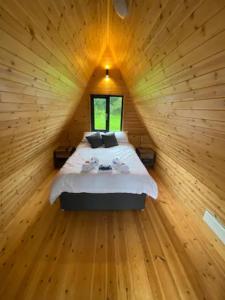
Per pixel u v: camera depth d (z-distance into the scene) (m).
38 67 1.44
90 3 1.43
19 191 2.55
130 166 2.66
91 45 2.32
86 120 4.36
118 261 1.73
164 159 3.66
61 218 2.35
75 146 4.53
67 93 2.67
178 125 1.93
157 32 1.29
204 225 2.25
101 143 3.90
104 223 2.28
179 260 1.76
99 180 2.30
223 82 0.97
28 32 1.08
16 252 1.80
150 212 2.54
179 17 1.00
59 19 1.27
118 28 1.94
